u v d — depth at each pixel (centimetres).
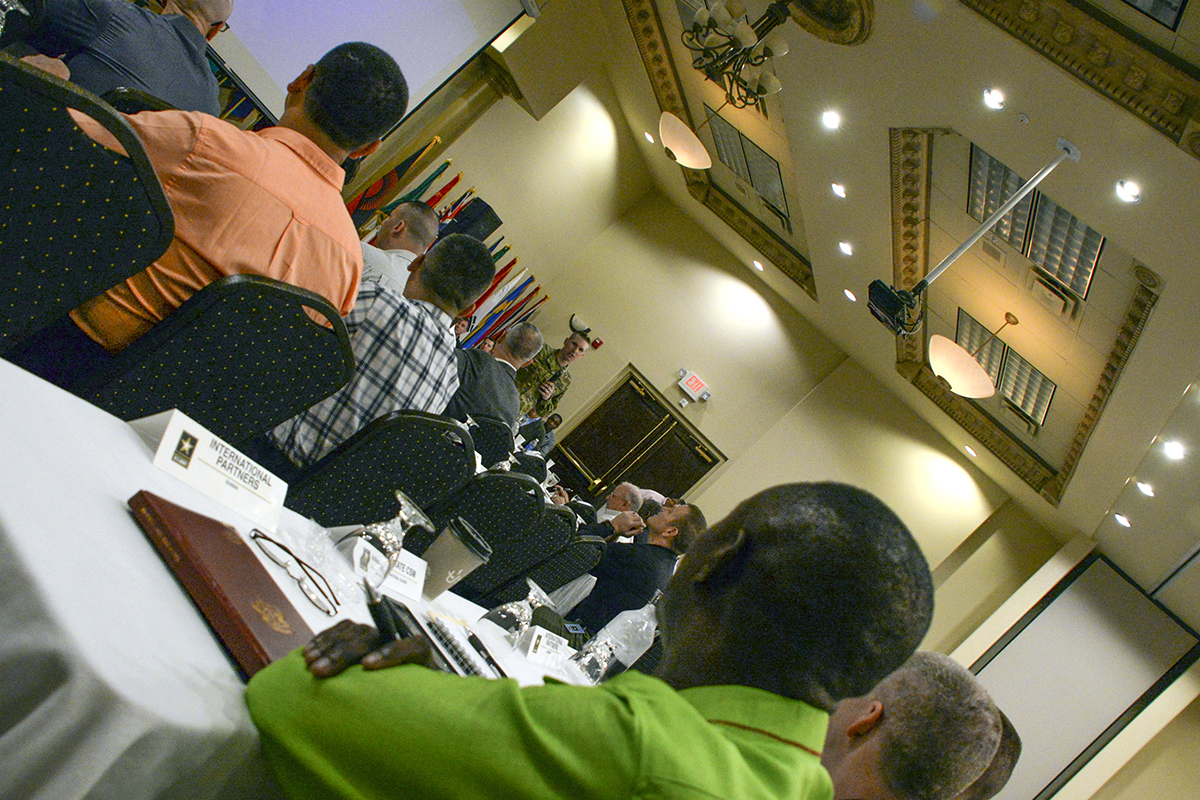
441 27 543
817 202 787
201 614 90
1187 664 896
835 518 93
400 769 75
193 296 141
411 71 548
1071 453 779
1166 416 590
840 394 1102
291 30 464
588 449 1127
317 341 153
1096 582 929
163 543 92
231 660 89
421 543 220
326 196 180
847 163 687
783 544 93
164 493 106
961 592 1007
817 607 90
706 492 1089
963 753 164
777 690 89
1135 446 657
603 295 1134
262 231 164
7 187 114
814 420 1097
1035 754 916
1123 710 902
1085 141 453
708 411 1119
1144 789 891
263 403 157
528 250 989
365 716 77
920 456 1062
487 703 77
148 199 122
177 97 286
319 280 178
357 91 179
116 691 67
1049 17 419
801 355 1121
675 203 1158
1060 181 496
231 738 77
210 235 156
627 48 856
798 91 661
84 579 74
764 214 963
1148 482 688
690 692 90
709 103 821
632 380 1134
